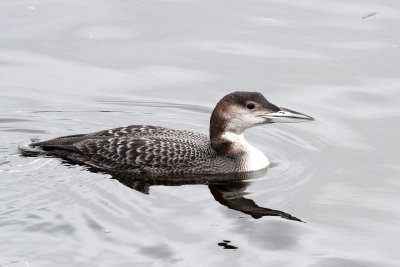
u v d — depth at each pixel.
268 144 14.28
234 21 19.16
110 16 19.31
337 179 12.63
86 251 10.04
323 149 13.95
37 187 11.79
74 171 12.40
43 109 15.42
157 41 18.17
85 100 15.84
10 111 15.26
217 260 9.95
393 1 20.25
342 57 17.41
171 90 16.25
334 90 16.06
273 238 10.58
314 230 10.85
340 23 19.00
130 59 17.45
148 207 11.35
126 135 12.93
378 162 13.28
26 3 19.89
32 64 17.16
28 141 13.69
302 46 17.92
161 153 12.55
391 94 15.88
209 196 11.87
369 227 10.98
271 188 12.27
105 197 11.59
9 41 18.00
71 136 13.28
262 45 18.00
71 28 18.66
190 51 17.77
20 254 9.90
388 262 10.06
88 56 17.53
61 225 10.66
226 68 17.05
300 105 15.55
